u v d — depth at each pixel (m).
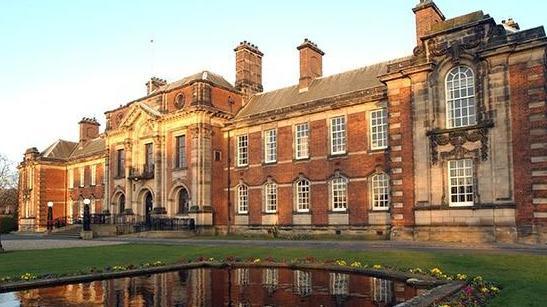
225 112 45.72
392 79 30.42
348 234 35.19
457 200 27.41
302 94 42.62
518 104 25.61
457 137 27.42
